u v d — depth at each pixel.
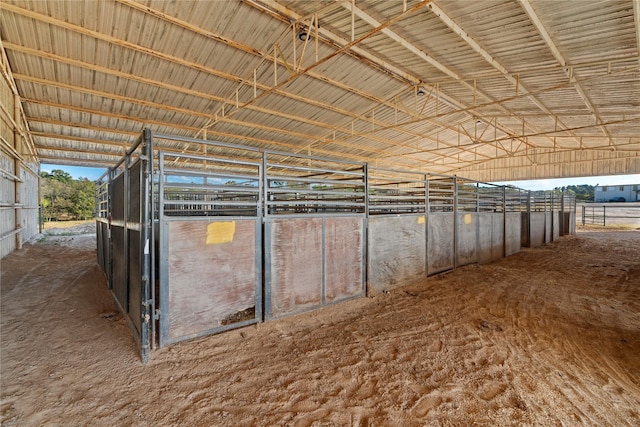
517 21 4.56
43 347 2.37
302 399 1.81
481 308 3.46
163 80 6.32
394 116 9.74
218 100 7.20
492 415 1.68
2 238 5.60
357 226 3.73
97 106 7.07
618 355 2.41
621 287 4.36
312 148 11.51
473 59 5.96
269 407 1.73
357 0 4.54
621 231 13.06
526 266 5.86
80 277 4.58
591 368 2.21
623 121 7.24
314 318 3.11
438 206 5.20
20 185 7.23
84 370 2.05
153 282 2.24
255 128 9.12
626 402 1.82
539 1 4.07
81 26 4.77
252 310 2.81
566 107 8.12
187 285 2.43
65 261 5.83
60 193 23.58
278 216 2.96
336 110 8.55
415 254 4.58
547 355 2.39
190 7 4.70
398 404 1.77
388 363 2.23
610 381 2.04
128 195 2.88
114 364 2.13
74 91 6.46
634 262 6.26
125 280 2.94
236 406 1.73
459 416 1.67
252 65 6.21
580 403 1.80
